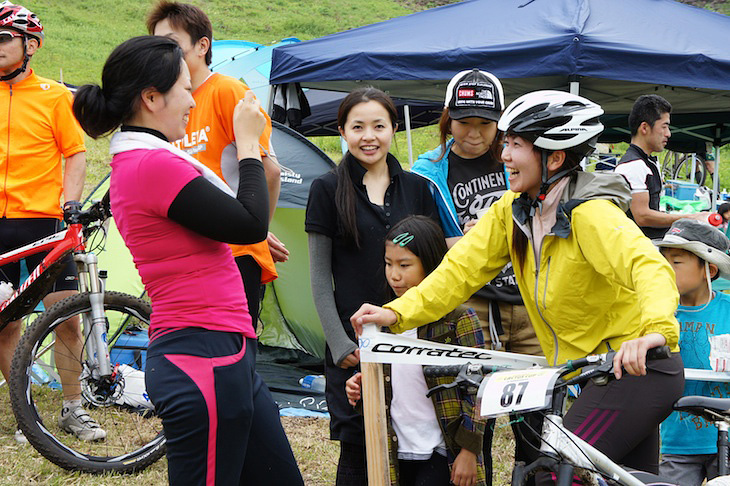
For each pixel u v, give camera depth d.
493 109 3.69
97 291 4.07
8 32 4.48
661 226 5.79
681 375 2.62
